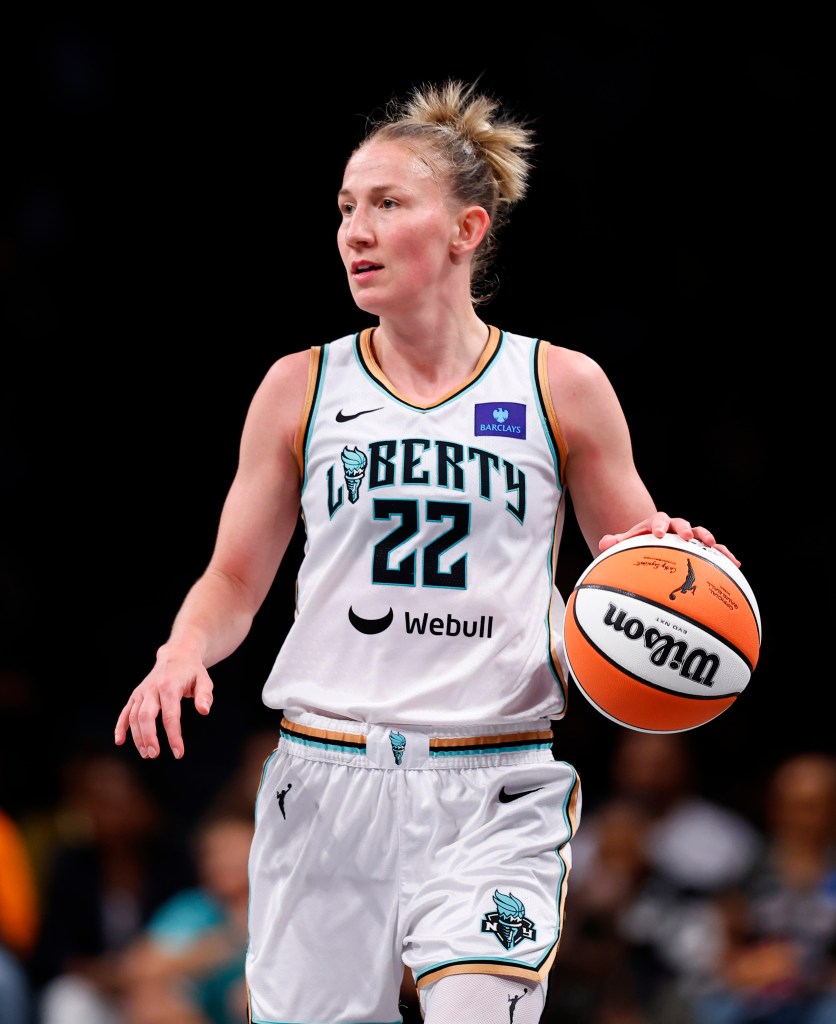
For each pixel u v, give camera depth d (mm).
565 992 21344
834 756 34312
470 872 11273
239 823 22047
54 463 39031
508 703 11602
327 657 11844
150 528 39312
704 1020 21406
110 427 39594
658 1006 21922
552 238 39906
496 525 11703
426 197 11914
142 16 41844
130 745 32125
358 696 11695
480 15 41125
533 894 11266
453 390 12000
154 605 38312
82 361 39781
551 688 11852
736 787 32562
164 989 20188
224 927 20812
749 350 39844
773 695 35656
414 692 11562
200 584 12336
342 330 40375
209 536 39594
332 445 11977
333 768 11758
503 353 12195
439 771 11609
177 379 40125
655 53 41344
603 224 40281
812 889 22250
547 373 12070
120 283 40312
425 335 12062
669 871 24609
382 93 41094
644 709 11320
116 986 22344
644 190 40562
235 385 40312
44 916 23281
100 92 41375
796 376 39531
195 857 24422
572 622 11539
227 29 41781
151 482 39562
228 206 41062
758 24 41219
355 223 11953
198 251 40812
